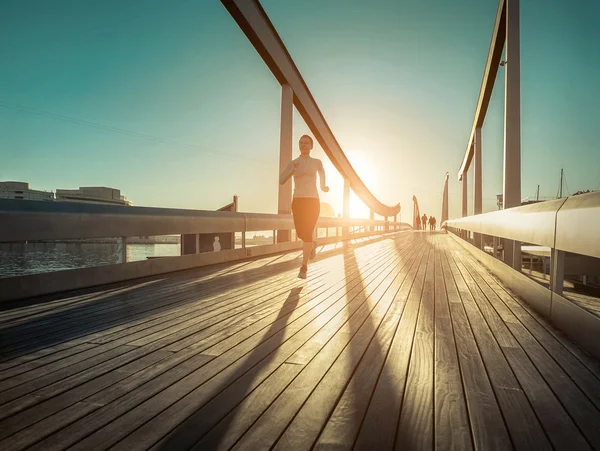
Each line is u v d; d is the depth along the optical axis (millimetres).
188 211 5102
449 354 1951
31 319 2600
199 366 1771
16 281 3113
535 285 3006
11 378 1627
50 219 3102
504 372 1707
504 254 5055
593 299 3027
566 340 2201
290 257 7074
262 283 4180
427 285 4160
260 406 1371
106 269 3914
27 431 1198
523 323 2578
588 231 1830
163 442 1137
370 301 3291
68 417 1289
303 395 1462
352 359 1869
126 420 1271
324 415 1305
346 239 13531
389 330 2396
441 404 1389
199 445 1120
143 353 1951
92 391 1498
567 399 1434
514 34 5891
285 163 9086
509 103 5844
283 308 2992
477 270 5477
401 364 1804
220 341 2150
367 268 5625
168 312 2828
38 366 1769
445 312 2898
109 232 3736
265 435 1179
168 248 5113
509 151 5824
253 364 1798
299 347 2051
